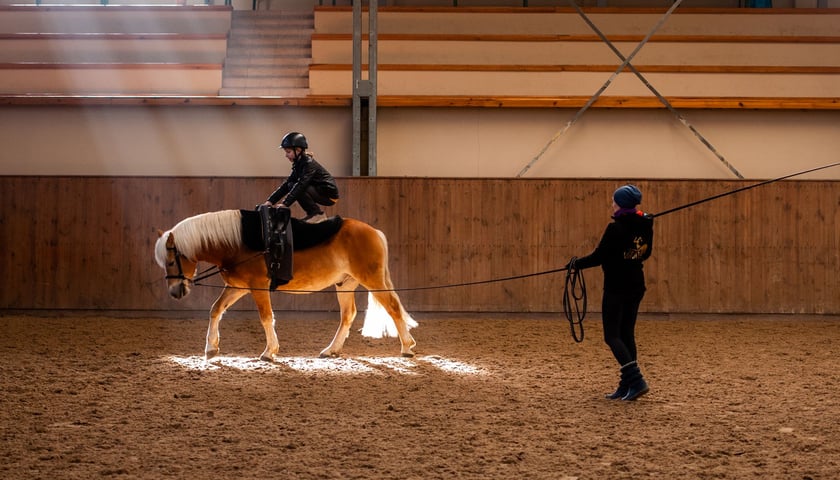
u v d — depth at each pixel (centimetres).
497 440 559
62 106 1469
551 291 1288
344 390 728
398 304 902
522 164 1491
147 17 1692
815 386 754
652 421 614
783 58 1595
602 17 1673
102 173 1469
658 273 1285
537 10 1670
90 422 604
